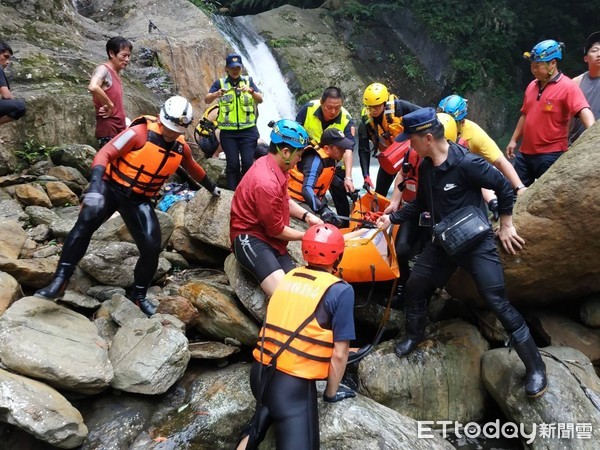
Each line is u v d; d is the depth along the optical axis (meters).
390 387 3.57
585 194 3.37
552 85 4.46
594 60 4.65
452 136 3.63
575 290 3.89
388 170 4.50
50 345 3.06
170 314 3.71
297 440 2.62
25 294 3.80
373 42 12.62
